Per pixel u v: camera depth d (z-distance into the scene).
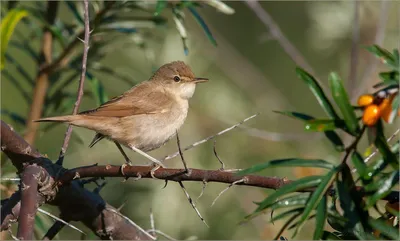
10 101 15.34
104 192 12.59
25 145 7.48
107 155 13.06
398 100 5.02
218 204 13.17
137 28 10.71
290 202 5.35
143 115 9.85
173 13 9.73
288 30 15.70
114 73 10.62
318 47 15.30
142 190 12.73
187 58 14.26
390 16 14.13
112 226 8.50
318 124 5.26
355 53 12.45
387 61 5.19
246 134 13.93
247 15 15.91
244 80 15.12
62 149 7.73
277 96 15.08
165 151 13.38
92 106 14.83
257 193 13.32
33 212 6.71
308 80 5.41
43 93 10.47
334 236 5.59
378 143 5.16
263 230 12.40
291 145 14.14
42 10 10.66
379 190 5.19
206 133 13.92
